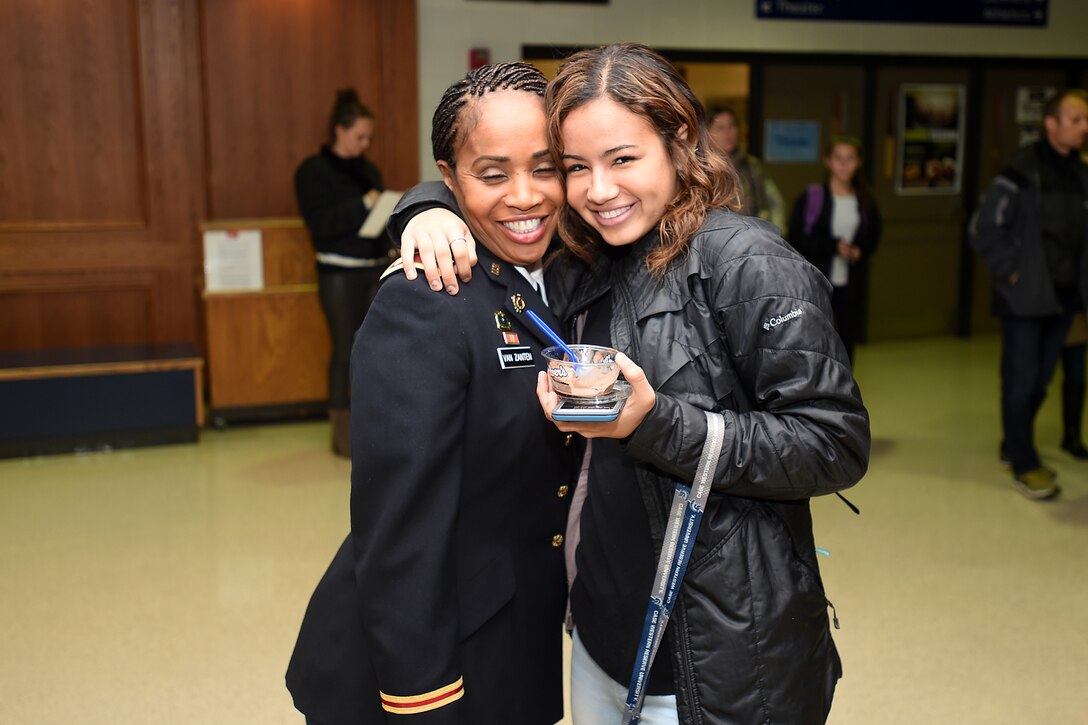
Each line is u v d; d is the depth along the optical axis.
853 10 7.48
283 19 5.93
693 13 7.07
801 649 1.33
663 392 1.30
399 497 1.25
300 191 4.88
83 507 4.25
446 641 1.28
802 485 1.25
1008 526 3.99
